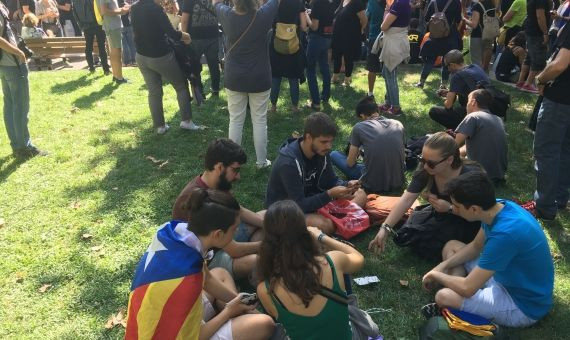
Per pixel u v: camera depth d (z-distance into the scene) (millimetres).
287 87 8070
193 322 2377
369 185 4672
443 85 7758
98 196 4766
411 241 3678
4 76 5305
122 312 3273
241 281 3451
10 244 4043
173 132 6281
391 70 6613
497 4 7996
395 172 4609
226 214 2457
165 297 2309
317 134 3525
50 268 3744
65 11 12570
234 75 4844
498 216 2818
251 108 5047
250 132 6301
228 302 2848
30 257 3875
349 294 2941
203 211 2439
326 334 2281
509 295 2916
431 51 7664
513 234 2727
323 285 2244
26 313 3299
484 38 8062
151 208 4547
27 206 4617
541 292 2885
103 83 8578
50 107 7328
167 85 8414
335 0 6566
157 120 6160
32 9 9852
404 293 3422
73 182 5059
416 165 5211
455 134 4664
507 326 2988
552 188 4062
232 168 3209
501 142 4578
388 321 3170
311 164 3838
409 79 8609
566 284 3441
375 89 7988
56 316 3271
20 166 5430
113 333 3119
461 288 2857
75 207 4578
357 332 2611
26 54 5496
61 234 4172
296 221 2244
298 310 2254
